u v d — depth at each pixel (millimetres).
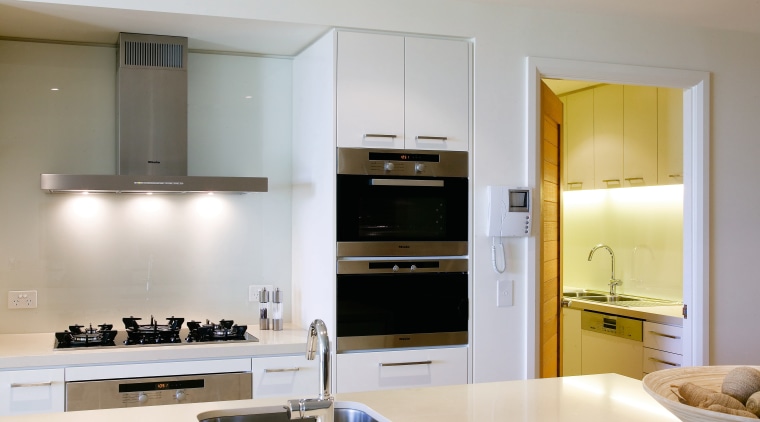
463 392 2500
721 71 4438
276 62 4309
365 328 3668
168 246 4082
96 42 3965
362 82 3666
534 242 3973
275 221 4297
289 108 4340
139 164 3807
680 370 1893
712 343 4414
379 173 3691
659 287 5496
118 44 3879
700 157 4367
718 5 3953
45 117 3904
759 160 4535
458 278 3838
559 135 4730
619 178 5535
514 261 3938
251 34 3783
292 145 4332
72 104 3947
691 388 1703
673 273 5359
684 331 4473
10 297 3830
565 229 6531
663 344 4711
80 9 3324
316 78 3873
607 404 2336
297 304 4207
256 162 4266
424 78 3777
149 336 3689
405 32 3736
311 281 3943
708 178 4387
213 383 3482
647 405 2322
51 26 3631
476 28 3859
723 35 4441
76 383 3283
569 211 6488
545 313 4273
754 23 4312
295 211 4250
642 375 4914
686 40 4336
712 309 4410
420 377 3744
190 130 4145
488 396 2439
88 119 3971
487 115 3885
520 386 2602
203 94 4172
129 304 4008
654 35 4250
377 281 3691
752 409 1588
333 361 3600
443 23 3793
